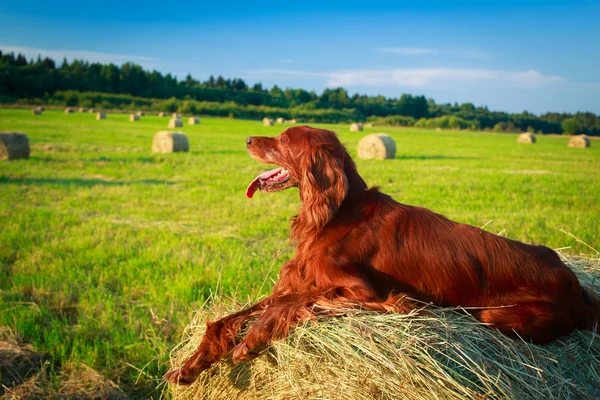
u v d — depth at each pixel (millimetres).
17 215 8688
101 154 20031
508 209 9828
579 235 7316
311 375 2697
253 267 5816
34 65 108125
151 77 121688
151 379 3752
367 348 2611
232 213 9367
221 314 3488
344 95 131000
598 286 3730
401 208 3256
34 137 27281
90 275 5566
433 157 24328
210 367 3174
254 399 2943
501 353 2791
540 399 2678
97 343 4125
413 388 2490
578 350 3047
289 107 126562
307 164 3182
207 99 122500
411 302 3016
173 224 8391
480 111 143000
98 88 109688
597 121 106938
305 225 3291
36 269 5867
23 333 4246
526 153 29094
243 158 20062
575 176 15945
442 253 3051
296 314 2883
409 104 129375
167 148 22062
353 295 2965
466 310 3031
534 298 2941
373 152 22578
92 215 9008
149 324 4434
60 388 3600
